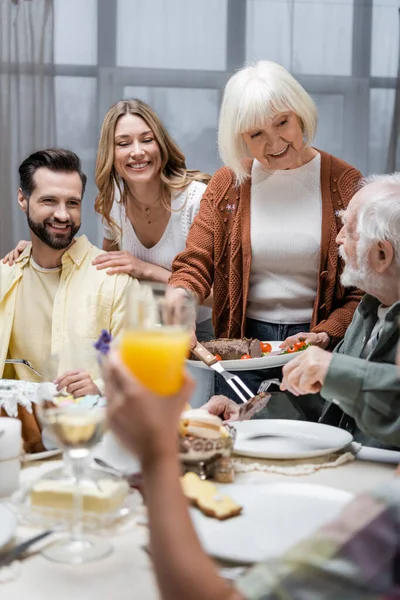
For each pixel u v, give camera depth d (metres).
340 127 4.98
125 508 1.09
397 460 1.39
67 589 0.89
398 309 1.50
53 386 1.18
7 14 4.65
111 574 0.93
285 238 2.39
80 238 2.41
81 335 2.29
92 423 0.99
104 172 2.78
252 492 1.16
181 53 4.84
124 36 4.80
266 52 4.88
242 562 0.93
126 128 2.70
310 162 2.42
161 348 0.76
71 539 1.02
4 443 1.17
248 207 2.45
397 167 5.00
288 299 2.43
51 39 4.69
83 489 1.08
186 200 2.79
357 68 4.94
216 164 4.93
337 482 1.27
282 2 4.85
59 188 2.28
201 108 4.88
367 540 0.58
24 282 2.36
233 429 1.41
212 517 1.07
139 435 0.72
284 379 1.45
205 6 4.81
